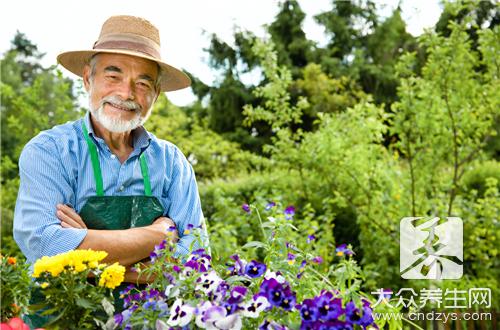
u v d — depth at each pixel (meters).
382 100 14.21
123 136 2.29
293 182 5.87
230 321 1.50
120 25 2.32
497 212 5.22
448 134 5.24
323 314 1.52
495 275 5.08
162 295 1.67
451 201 5.20
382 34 14.98
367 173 5.27
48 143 2.21
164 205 2.33
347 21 15.82
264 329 1.52
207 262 1.78
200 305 1.56
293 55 15.37
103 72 2.25
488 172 5.99
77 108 6.01
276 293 1.55
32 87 6.56
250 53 14.52
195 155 9.75
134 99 2.26
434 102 5.24
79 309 1.62
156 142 2.37
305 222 4.78
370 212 5.29
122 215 2.19
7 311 1.71
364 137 5.31
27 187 2.15
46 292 1.62
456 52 5.26
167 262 1.80
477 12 8.51
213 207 6.32
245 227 5.02
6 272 1.70
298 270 1.91
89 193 2.20
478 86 5.27
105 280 1.64
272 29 15.33
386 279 5.12
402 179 5.34
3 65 17.58
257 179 6.26
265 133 14.26
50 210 2.11
